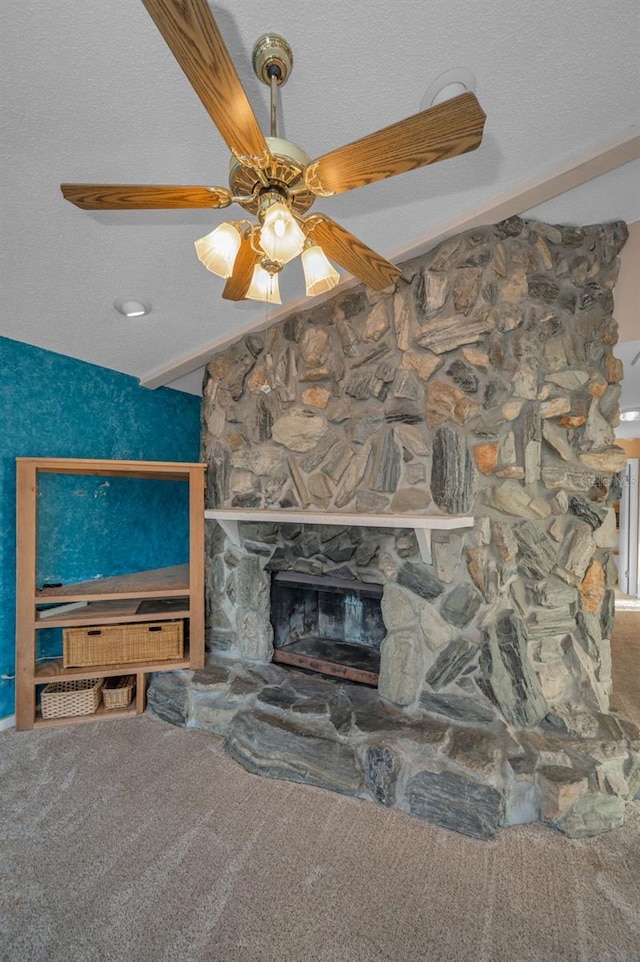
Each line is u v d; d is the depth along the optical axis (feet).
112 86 4.41
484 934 4.36
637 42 4.19
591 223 7.24
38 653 9.25
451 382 6.81
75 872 5.07
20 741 7.76
